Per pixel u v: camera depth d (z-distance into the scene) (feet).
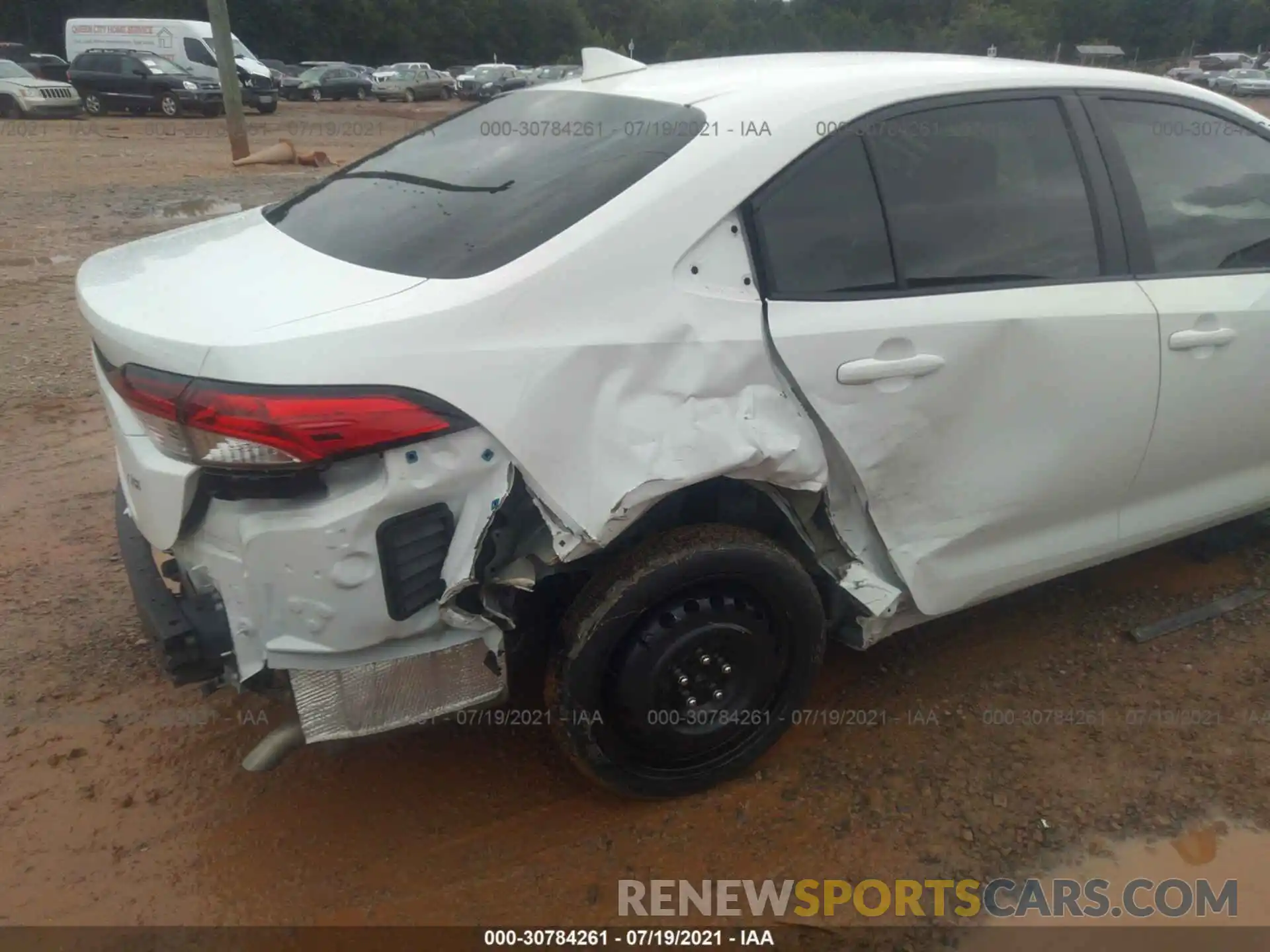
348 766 9.00
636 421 7.13
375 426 6.43
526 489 7.11
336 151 57.16
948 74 8.89
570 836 8.31
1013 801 8.67
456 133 10.12
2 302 22.82
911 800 8.66
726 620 8.05
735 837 8.31
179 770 8.90
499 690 7.55
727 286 7.57
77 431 15.90
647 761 8.32
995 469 8.86
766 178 7.79
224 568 6.84
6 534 12.66
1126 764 9.07
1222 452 10.39
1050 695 9.94
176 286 7.64
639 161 7.78
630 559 7.70
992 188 8.87
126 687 9.92
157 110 78.64
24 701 9.67
